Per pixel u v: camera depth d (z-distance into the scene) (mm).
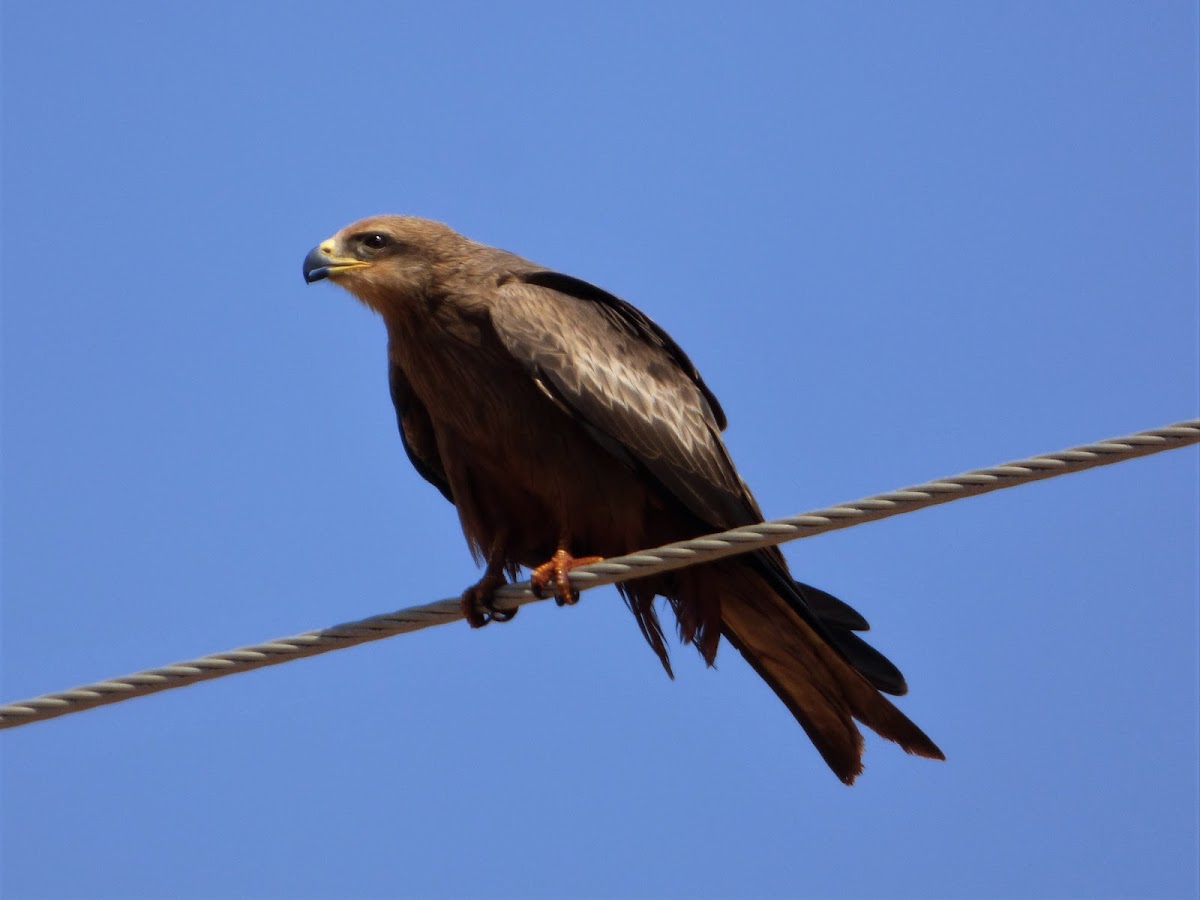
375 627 10469
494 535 13297
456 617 10453
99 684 10164
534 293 12969
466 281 13102
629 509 12836
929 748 12594
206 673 10289
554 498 12883
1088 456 9281
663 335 13430
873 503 9781
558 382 12461
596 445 12758
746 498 13328
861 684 12648
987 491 9508
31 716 10148
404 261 13266
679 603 13055
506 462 13016
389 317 13438
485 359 12906
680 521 13148
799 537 10109
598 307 13281
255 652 10367
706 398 13680
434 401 13258
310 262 13453
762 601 12945
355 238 13438
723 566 12844
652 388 12992
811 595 12969
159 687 10219
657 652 13266
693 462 12883
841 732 13039
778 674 13234
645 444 12680
